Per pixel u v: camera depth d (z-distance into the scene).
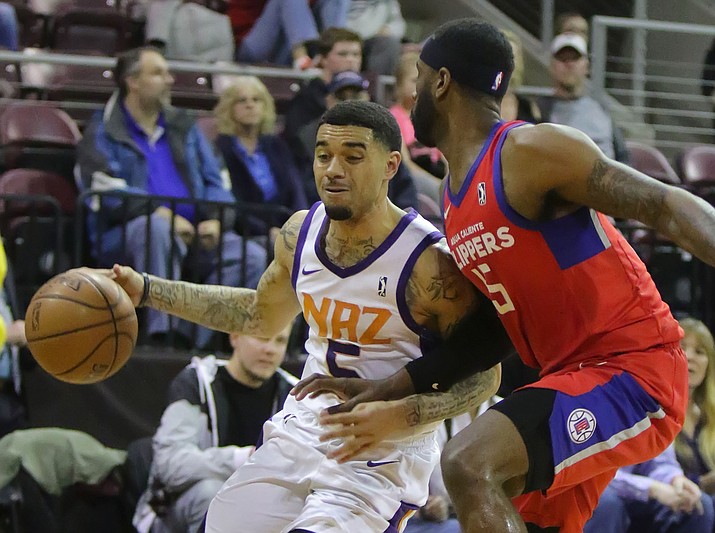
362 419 8.06
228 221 16.91
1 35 21.31
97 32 23.03
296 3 21.94
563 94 19.44
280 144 17.66
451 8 29.06
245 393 13.88
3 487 13.86
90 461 14.38
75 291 8.50
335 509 8.29
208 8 23.42
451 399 8.38
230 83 18.78
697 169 21.23
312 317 8.70
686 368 8.25
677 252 18.78
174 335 16.30
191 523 13.05
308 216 8.83
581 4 29.36
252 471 8.84
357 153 8.15
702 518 13.55
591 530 13.20
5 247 16.92
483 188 7.93
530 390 7.85
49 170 18.50
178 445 13.31
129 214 16.38
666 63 24.36
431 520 12.77
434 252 8.39
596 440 7.79
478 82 8.14
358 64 18.06
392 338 8.51
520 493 7.83
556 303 8.01
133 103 17.00
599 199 7.55
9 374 14.53
